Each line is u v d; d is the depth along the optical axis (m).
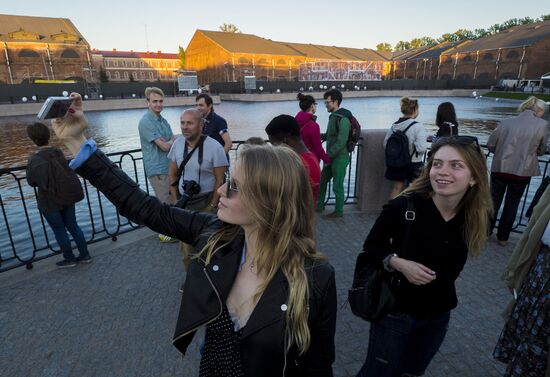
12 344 2.74
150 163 4.48
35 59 68.25
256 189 1.06
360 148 5.50
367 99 69.50
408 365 2.02
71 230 3.89
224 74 82.44
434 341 1.89
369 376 1.85
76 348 2.70
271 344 1.06
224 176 3.48
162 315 3.09
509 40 73.38
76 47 71.94
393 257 1.68
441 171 1.55
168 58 101.44
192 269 1.22
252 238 1.17
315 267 1.14
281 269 1.10
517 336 1.99
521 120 3.86
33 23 73.44
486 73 77.12
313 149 4.69
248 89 70.19
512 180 4.06
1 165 16.70
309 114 4.67
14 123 35.62
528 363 1.87
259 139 2.71
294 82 76.69
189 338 1.23
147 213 1.42
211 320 1.14
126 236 4.74
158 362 2.56
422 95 79.31
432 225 1.66
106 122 33.97
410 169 4.72
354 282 1.77
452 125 4.38
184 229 1.39
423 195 1.70
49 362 2.56
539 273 1.87
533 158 3.91
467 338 2.81
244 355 1.09
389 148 4.74
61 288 3.52
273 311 1.07
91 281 3.64
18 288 3.52
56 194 3.62
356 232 4.82
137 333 2.87
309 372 1.16
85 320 3.02
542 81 60.78
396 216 1.70
